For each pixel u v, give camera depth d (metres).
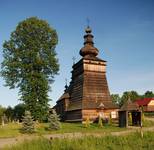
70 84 73.62
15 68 53.97
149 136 23.11
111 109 58.03
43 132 40.41
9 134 39.34
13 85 54.19
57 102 77.50
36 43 55.56
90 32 66.81
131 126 46.66
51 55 56.50
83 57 62.66
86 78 59.97
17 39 56.19
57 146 19.67
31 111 51.50
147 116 80.56
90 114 56.19
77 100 60.91
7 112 84.00
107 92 60.69
